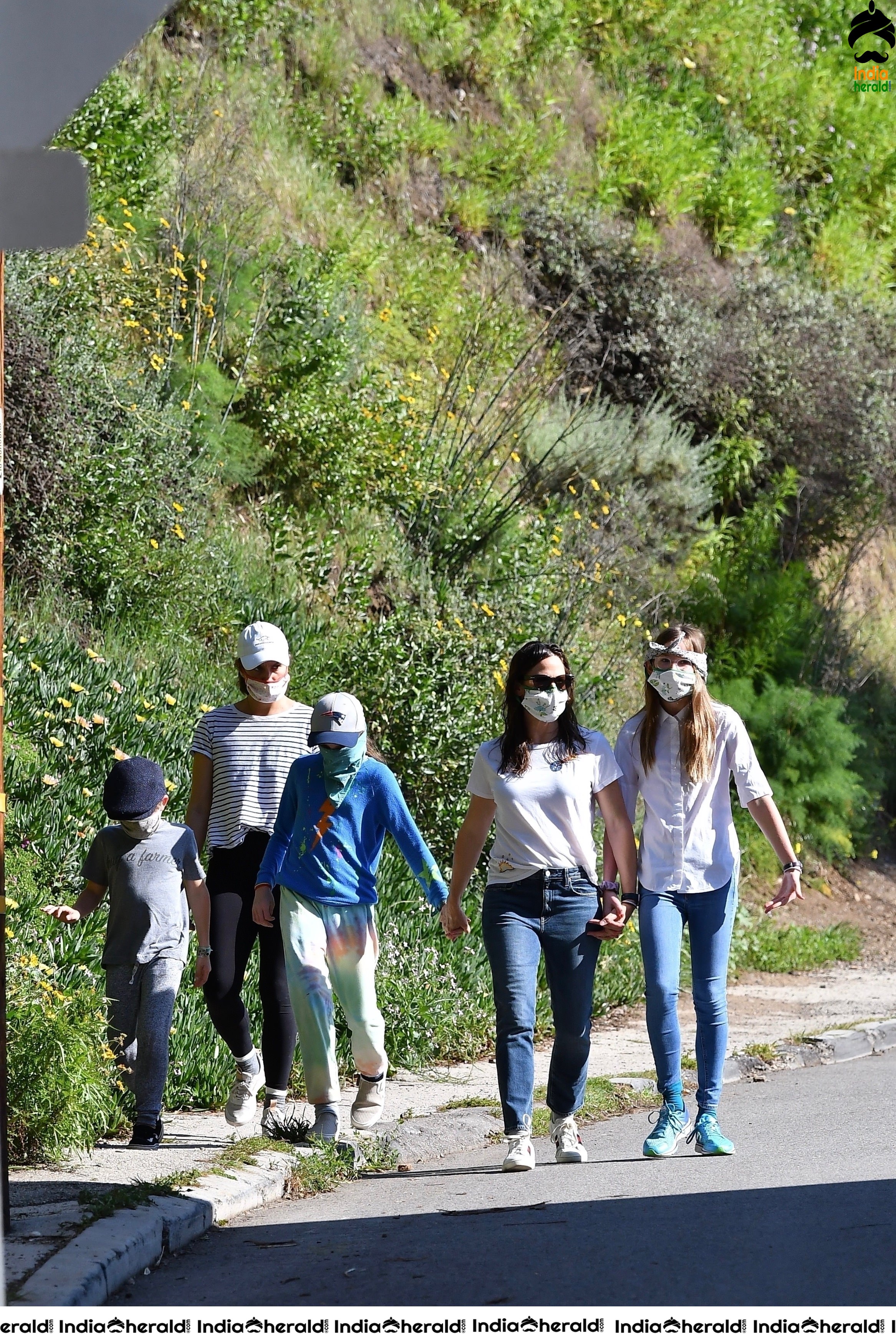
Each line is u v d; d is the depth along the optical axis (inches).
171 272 1790.1
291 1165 855.1
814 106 3582.7
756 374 2600.9
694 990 916.6
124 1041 901.2
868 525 2691.9
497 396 2170.3
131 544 1541.6
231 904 928.9
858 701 2497.5
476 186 2600.9
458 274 2407.7
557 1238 711.1
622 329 2551.7
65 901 1105.4
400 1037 1170.0
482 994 1274.6
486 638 1644.9
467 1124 989.2
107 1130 883.4
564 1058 878.4
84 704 1300.4
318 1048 891.4
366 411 1915.6
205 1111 991.0
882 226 3577.8
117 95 1905.8
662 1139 895.7
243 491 1835.6
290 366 1879.9
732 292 2741.1
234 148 2135.8
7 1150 701.3
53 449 1517.0
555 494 2225.6
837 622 2522.1
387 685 1485.0
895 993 1663.4
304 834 908.0
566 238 2625.5
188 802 1284.4
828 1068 1285.7
